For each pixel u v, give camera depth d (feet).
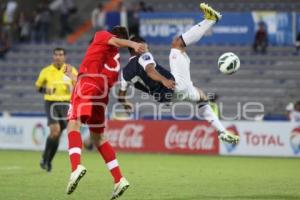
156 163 202.90
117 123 251.19
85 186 138.82
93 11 341.21
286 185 142.92
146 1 353.51
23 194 125.70
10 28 352.08
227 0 343.87
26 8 365.81
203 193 128.06
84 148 254.27
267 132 237.86
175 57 130.00
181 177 159.33
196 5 347.97
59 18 358.23
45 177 156.87
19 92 324.39
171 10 349.00
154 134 247.29
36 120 258.37
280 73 303.89
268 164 202.59
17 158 218.79
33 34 351.05
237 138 129.49
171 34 319.47
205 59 314.76
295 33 308.19
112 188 135.54
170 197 122.01
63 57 175.94
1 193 127.03
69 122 114.42
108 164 115.75
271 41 310.65
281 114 282.97
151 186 139.64
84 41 343.46
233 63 128.36
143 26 322.14
